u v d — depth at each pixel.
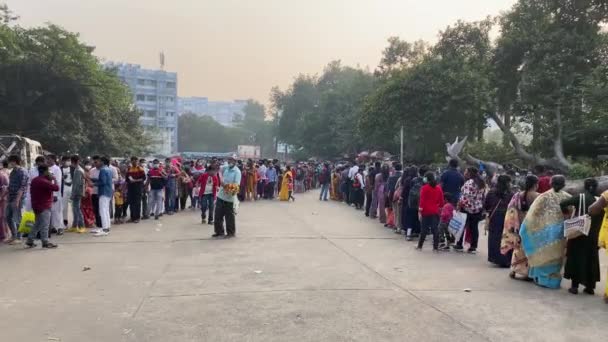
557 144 25.27
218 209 11.84
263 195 24.53
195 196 18.39
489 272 8.48
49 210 10.34
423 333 5.35
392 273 8.23
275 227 13.71
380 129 29.98
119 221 14.52
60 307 6.19
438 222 10.60
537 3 27.38
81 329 5.41
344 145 56.50
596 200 7.23
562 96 25.05
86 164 13.67
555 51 25.91
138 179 14.53
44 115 35.62
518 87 27.67
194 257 9.39
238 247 10.51
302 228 13.61
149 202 15.67
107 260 9.06
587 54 25.44
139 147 52.19
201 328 5.44
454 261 9.44
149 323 5.60
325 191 24.59
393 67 45.59
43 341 5.06
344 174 23.08
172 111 113.81
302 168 30.83
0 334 5.25
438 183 11.54
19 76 33.88
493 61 28.80
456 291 7.13
